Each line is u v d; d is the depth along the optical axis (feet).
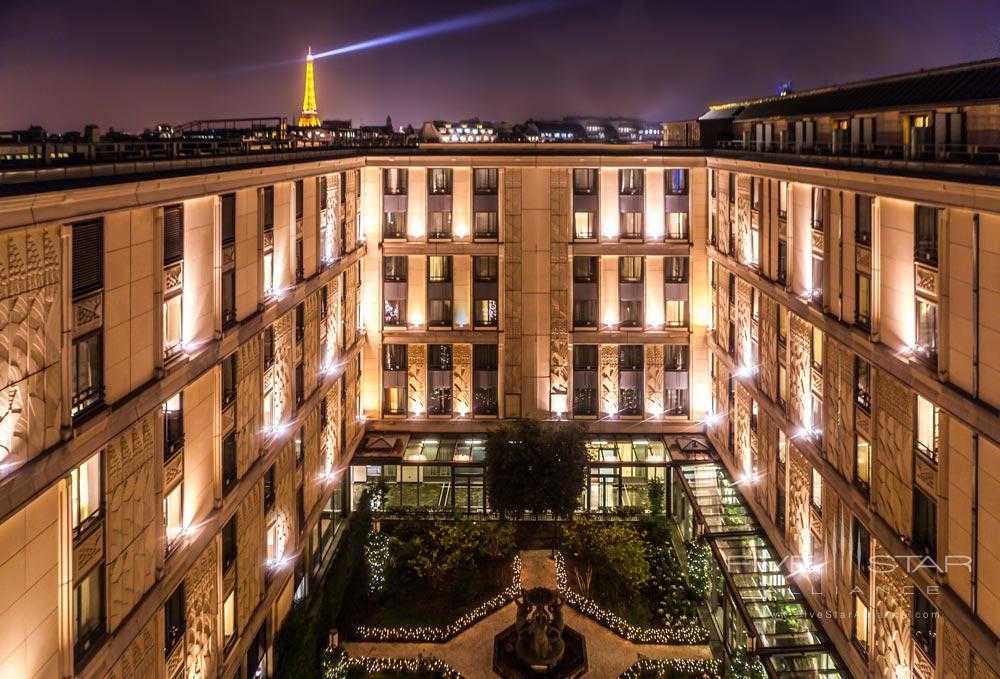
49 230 46.93
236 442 81.30
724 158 136.87
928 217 65.26
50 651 47.60
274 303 92.84
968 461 57.82
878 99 98.78
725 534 114.32
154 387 60.75
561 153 157.79
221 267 76.28
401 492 151.23
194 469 71.26
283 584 96.43
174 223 67.15
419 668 107.45
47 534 47.16
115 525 55.47
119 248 56.59
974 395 56.44
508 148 158.40
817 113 115.85
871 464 75.51
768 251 112.06
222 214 78.18
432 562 130.00
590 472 145.69
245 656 84.94
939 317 61.26
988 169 55.93
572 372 158.30
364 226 154.30
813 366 93.40
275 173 91.86
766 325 113.09
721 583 111.14
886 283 73.26
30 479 43.86
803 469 96.84
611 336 157.07
